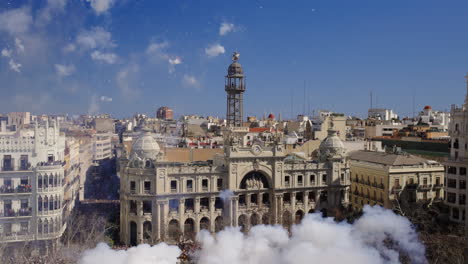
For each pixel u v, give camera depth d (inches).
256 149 4598.9
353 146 6254.9
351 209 5064.0
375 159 5157.5
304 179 4862.2
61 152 4013.3
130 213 4279.0
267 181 4731.8
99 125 5536.4
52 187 3656.5
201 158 5103.3
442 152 5974.4
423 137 7032.5
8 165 3646.7
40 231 3599.9
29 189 3617.1
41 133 3735.2
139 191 4227.4
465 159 4212.6
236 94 7003.0
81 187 5196.9
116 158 5649.6
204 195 4434.1
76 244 3624.5
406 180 4749.0
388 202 4665.4
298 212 4886.8
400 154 5049.2
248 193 4628.4
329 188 4955.7
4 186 3595.0
